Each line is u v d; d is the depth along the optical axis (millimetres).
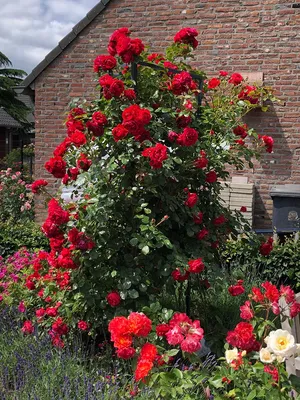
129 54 3701
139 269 3658
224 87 4730
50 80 9109
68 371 3420
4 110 27016
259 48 8336
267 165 8398
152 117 3822
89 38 8898
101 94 3920
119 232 3828
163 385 2361
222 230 4230
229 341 2354
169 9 8609
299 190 7473
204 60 8562
